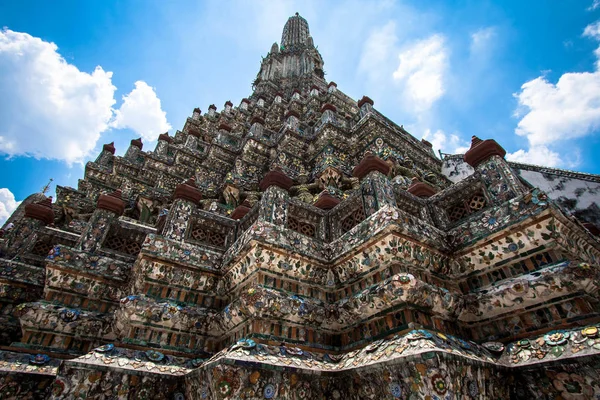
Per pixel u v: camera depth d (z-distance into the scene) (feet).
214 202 47.93
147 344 17.83
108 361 15.53
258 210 23.44
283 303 17.43
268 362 14.37
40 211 27.07
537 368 13.43
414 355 12.17
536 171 43.47
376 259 18.04
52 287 20.98
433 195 24.39
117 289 22.88
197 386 14.88
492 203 19.48
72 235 27.48
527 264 16.46
